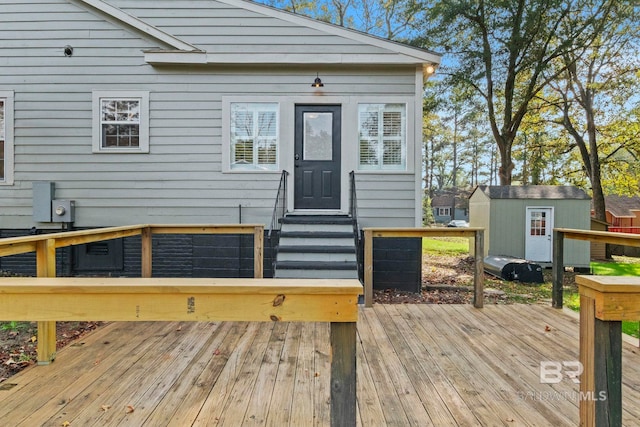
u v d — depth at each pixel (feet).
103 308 4.45
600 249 35.12
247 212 19.31
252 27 19.15
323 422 6.44
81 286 4.43
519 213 26.40
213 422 6.42
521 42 33.73
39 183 18.89
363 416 6.61
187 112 19.26
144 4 19.22
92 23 19.16
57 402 7.06
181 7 19.22
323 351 9.67
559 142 47.75
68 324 12.05
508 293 17.88
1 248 7.59
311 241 16.87
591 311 4.20
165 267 19.39
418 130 19.21
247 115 19.40
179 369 8.55
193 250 19.33
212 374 8.30
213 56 18.69
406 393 7.46
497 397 7.30
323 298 4.33
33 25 19.11
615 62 39.45
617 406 4.02
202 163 19.29
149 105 19.21
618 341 4.04
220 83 19.27
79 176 19.24
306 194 19.45
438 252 37.55
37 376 8.16
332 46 19.04
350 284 4.40
